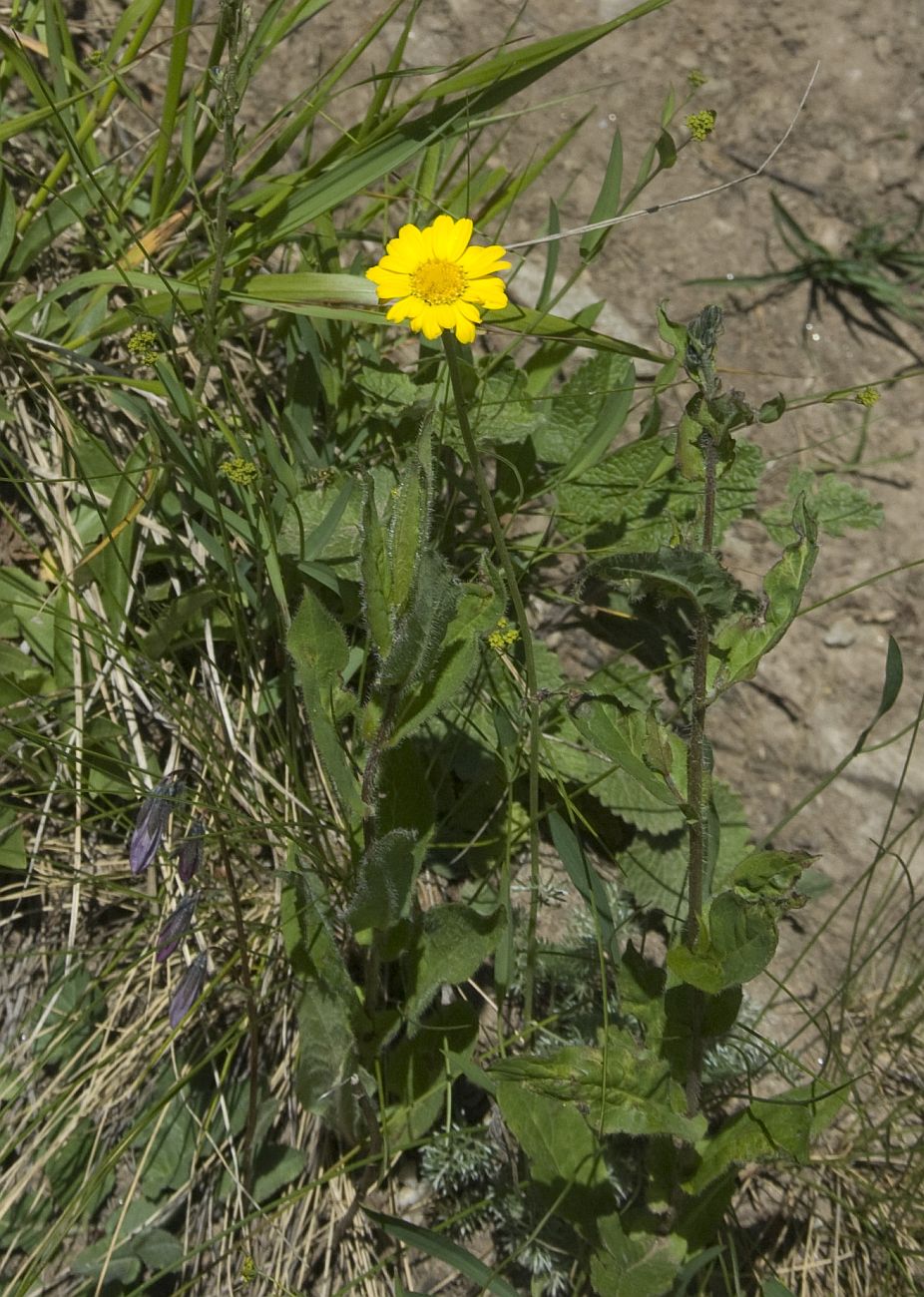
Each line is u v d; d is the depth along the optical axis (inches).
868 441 41.8
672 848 38.1
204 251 39.4
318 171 37.7
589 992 37.4
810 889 39.5
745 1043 37.4
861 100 43.2
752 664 31.4
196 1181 36.1
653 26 43.1
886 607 40.8
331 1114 35.5
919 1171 36.4
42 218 37.9
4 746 36.5
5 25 38.9
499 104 37.2
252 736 37.1
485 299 31.9
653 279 42.3
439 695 32.5
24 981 36.6
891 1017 38.2
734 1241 36.4
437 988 34.8
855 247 42.8
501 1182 36.0
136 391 38.3
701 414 30.7
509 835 35.0
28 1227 35.5
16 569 37.3
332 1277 36.0
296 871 34.0
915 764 40.1
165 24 41.0
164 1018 36.4
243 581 36.9
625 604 39.7
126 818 37.3
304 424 38.1
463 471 38.6
